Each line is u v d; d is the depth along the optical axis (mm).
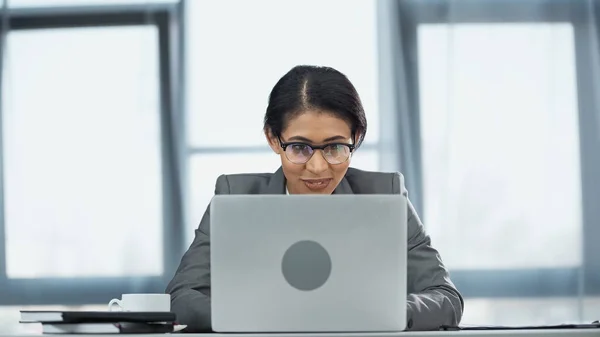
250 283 1838
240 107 4918
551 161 4898
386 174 2586
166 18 4969
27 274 4867
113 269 4848
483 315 4809
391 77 4910
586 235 4867
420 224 2533
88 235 4871
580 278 4836
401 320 1843
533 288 4824
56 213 4887
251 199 1839
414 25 4941
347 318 1841
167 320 1842
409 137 4895
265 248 1839
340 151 2285
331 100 2271
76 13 4996
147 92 4938
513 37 4949
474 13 4957
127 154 4902
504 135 4902
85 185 4898
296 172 2307
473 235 4836
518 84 4934
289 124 2285
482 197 4859
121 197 4883
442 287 2344
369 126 4906
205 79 4934
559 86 4938
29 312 1836
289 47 4938
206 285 2379
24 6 5016
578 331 1813
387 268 1842
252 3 4949
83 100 4945
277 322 1841
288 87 2320
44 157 4926
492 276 4824
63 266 4859
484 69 4930
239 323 1839
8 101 4965
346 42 4930
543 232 4855
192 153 4902
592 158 4910
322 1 4938
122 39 4973
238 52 4941
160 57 4957
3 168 4926
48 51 4984
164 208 4871
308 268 1841
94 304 4840
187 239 4848
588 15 4969
